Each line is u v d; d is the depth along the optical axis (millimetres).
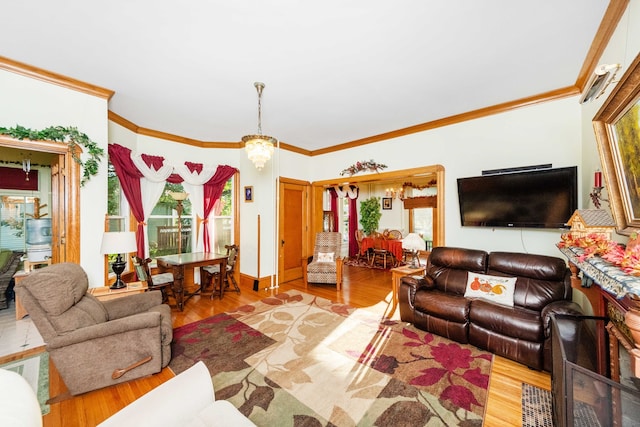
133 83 2670
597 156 2367
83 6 1672
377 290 4535
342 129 4117
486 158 3344
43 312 1773
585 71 2459
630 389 1124
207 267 4230
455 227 3613
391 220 8102
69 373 1801
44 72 2436
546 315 2145
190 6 1675
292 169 5141
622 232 1452
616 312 1450
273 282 4773
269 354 2434
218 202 4879
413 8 1694
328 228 7539
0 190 4691
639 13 1466
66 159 2594
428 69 2428
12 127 2316
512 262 2842
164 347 2211
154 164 3932
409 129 4008
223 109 3312
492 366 2238
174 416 1121
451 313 2637
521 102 3066
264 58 2242
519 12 1727
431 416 1691
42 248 3590
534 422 1638
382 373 2143
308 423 1635
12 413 761
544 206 2807
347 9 1702
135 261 3420
